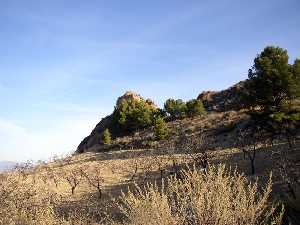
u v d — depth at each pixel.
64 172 55.31
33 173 56.25
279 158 41.06
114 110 106.56
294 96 50.88
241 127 65.38
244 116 71.56
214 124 73.50
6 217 9.33
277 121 49.06
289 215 11.95
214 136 66.25
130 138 84.94
